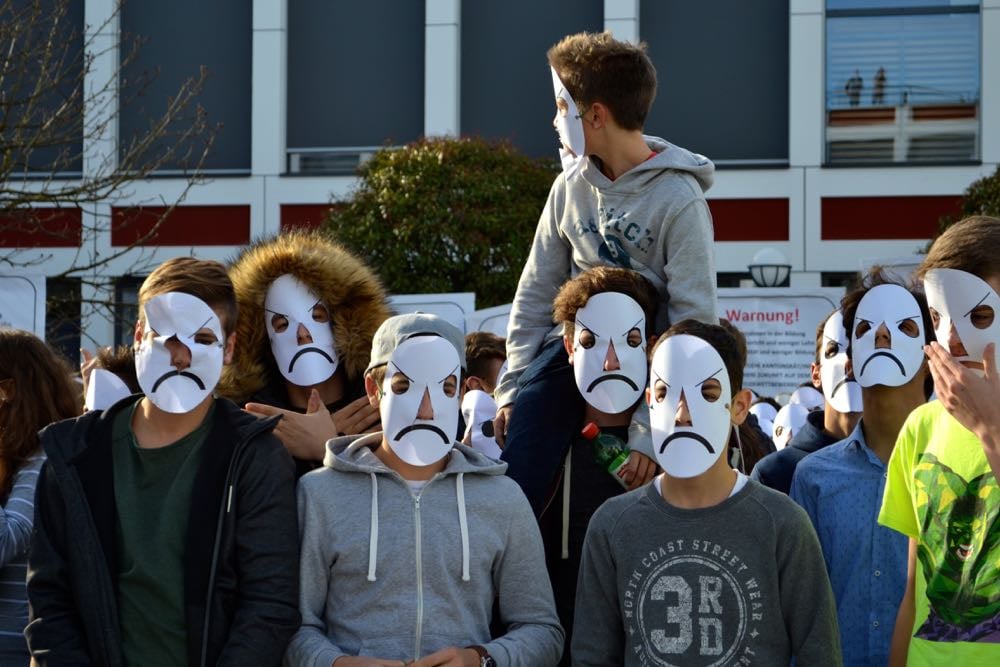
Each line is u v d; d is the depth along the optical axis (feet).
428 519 12.68
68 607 12.42
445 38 71.41
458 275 58.80
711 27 70.90
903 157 69.62
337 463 12.87
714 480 12.13
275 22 72.18
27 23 47.57
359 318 14.98
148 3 73.15
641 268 14.85
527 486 14.34
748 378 40.14
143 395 13.16
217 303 12.85
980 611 11.10
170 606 12.23
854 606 13.53
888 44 69.51
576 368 14.37
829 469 13.98
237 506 12.48
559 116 14.99
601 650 12.23
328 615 12.69
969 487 11.30
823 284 69.41
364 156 73.15
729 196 70.13
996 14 67.97
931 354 11.04
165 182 71.97
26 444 14.88
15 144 42.96
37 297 33.17
